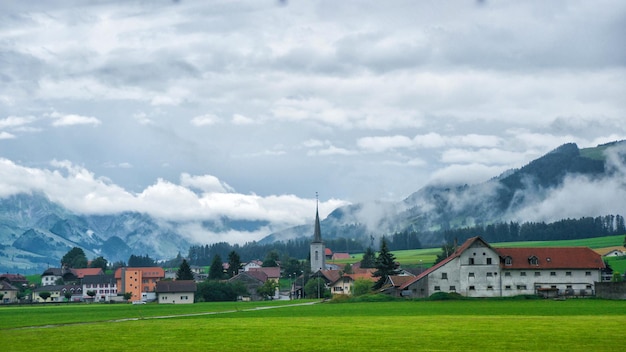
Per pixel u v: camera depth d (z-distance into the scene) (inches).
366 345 3348.9
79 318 6018.7
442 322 4591.5
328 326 4397.1
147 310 7593.5
